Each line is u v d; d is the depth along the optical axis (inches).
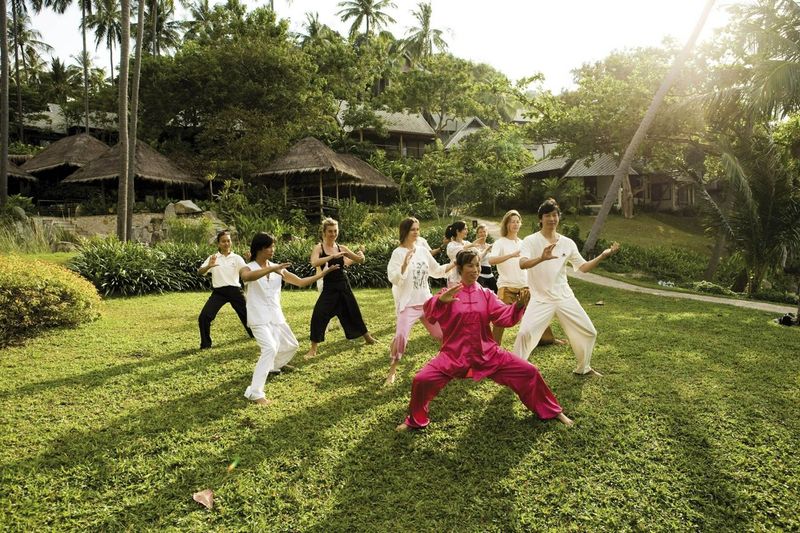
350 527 114.2
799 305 305.7
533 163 1557.6
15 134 1545.3
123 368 225.6
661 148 911.0
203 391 195.5
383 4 1887.3
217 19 1234.6
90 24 1545.3
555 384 194.5
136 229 843.4
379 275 574.2
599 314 358.3
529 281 199.5
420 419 158.2
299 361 234.1
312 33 1761.8
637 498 122.3
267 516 118.6
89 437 156.7
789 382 192.1
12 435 157.9
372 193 1357.0
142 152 1029.8
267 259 203.0
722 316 340.8
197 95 1168.2
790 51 601.0
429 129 1684.3
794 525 112.1
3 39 776.9
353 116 1395.2
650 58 785.6
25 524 116.0
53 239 690.2
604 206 663.8
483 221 1285.7
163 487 130.3
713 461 136.9
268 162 1141.7
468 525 114.2
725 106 669.3
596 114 808.3
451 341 159.5
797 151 778.2
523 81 861.2
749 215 627.2
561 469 134.9
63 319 315.9
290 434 156.4
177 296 459.5
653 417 163.0
